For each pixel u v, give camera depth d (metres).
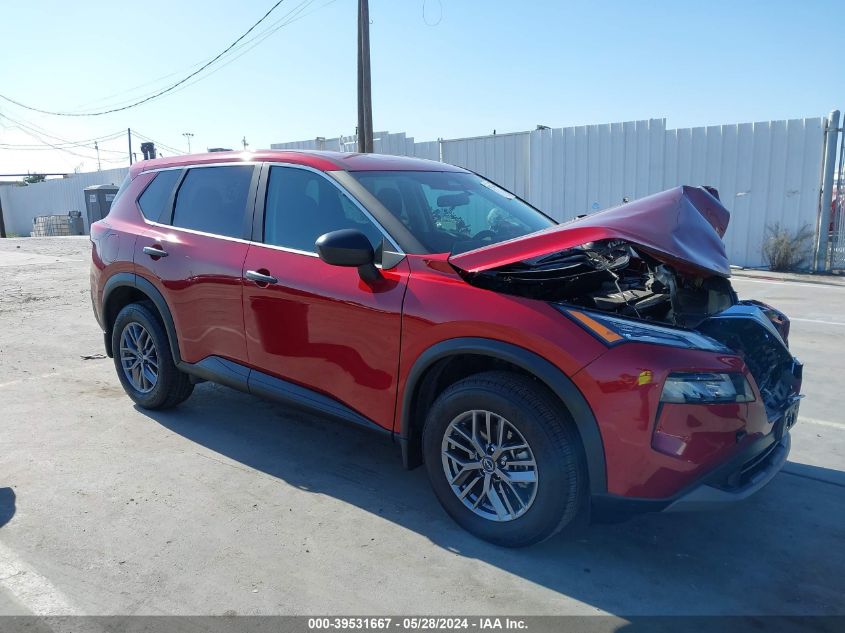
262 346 3.87
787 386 3.31
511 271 3.13
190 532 3.24
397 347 3.24
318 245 3.17
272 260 3.81
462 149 15.78
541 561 3.01
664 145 13.16
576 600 2.74
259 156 4.20
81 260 16.09
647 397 2.64
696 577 2.90
